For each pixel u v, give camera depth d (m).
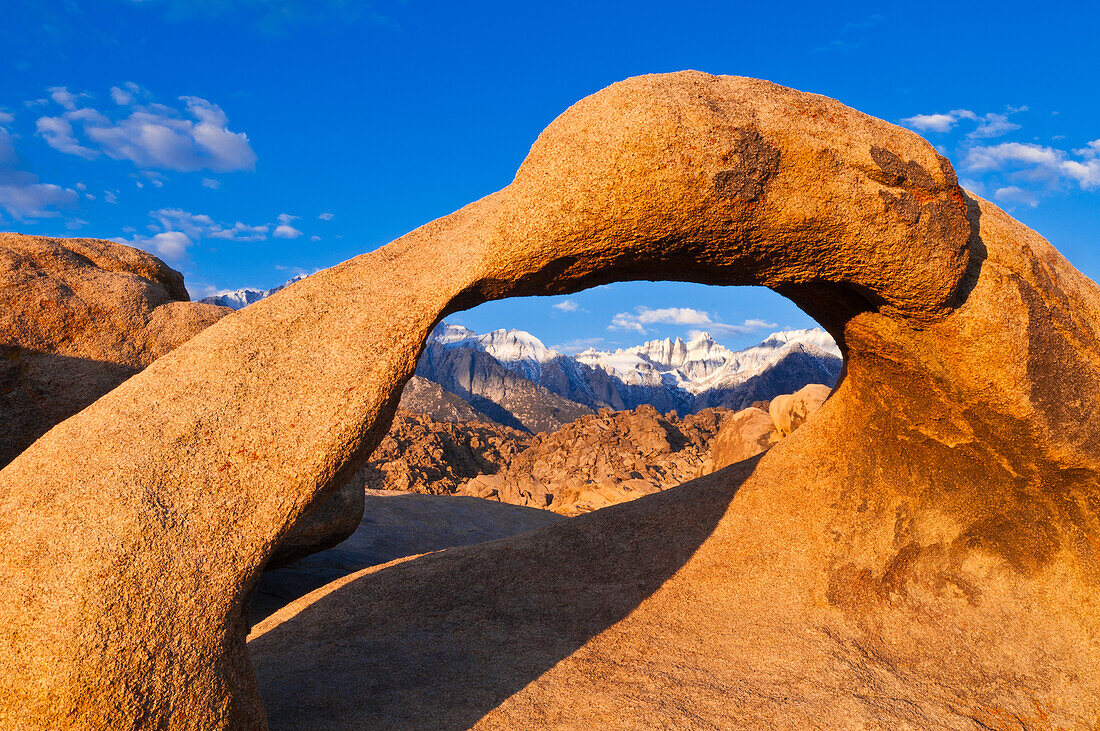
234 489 2.78
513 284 3.48
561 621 4.39
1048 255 4.30
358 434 2.98
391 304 3.23
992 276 3.94
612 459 37.00
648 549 4.98
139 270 5.65
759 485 5.18
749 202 3.33
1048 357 4.01
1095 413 4.13
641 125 3.17
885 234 3.53
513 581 4.82
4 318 4.52
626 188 3.21
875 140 3.55
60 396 4.57
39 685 2.36
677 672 3.83
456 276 3.31
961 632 4.37
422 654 4.04
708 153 3.20
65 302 4.77
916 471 4.73
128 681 2.41
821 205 3.41
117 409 2.90
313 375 3.03
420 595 4.75
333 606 4.77
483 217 3.49
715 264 3.75
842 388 5.20
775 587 4.61
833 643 4.18
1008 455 4.36
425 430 42.00
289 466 2.87
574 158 3.24
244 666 2.74
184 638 2.54
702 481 5.56
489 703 3.49
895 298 3.87
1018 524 4.59
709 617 4.38
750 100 3.45
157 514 2.63
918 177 3.56
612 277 3.83
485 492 29.95
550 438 43.47
